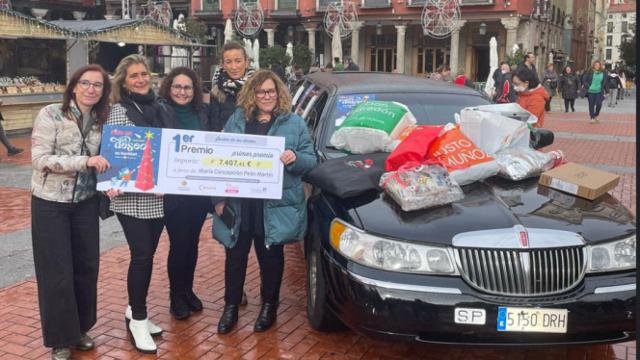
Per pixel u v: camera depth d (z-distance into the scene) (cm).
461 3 3600
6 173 1004
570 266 339
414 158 398
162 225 407
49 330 373
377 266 345
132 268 393
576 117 2095
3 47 1591
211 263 572
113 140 369
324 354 396
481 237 340
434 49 3953
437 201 371
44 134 358
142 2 3903
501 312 328
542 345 335
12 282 521
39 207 363
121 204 381
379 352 400
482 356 398
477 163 407
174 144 381
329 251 377
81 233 380
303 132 414
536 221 355
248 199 414
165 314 458
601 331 336
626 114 2223
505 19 3544
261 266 432
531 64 1292
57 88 1585
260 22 4050
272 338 418
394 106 470
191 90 425
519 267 335
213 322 445
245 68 471
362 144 455
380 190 391
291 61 3156
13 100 1435
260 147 392
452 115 508
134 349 402
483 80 3888
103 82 365
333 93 524
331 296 374
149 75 389
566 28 4825
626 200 831
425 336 337
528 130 465
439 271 338
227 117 465
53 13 4144
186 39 2044
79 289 388
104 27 1698
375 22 3884
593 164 1113
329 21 3891
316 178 411
